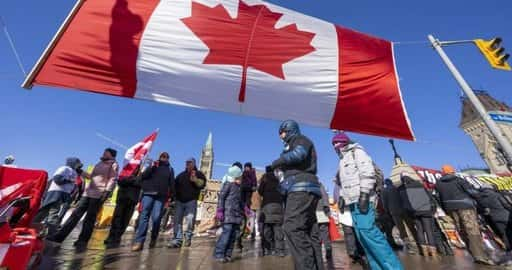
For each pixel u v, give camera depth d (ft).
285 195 9.12
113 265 11.22
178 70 11.67
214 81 12.07
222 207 15.08
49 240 15.38
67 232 15.80
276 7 14.44
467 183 16.37
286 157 8.71
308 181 8.70
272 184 17.87
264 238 18.07
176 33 12.12
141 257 13.80
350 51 14.65
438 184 17.26
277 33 13.79
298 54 13.76
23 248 7.07
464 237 15.71
